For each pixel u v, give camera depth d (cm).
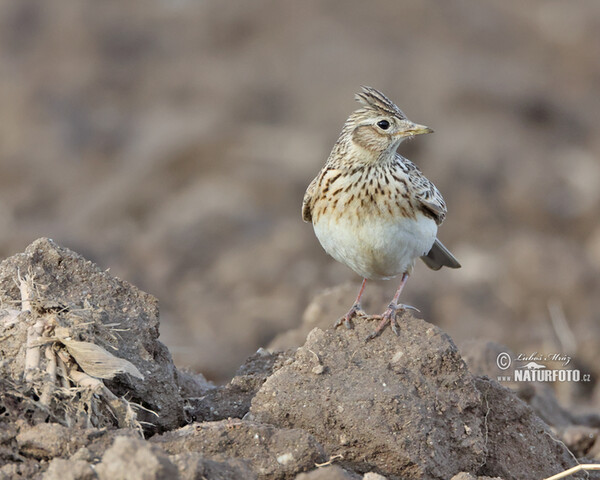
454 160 2066
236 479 530
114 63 2706
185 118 2297
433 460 602
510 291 1579
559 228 1955
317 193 775
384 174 747
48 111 2422
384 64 2525
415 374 634
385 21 2897
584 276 1630
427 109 2341
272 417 620
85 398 569
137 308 651
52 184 2169
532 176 2050
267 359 762
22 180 2189
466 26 2955
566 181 2077
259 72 2550
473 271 1645
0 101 2456
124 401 585
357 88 2405
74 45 2759
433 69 2527
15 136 2328
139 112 2445
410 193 750
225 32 2850
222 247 1758
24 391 561
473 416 638
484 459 632
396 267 777
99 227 1916
